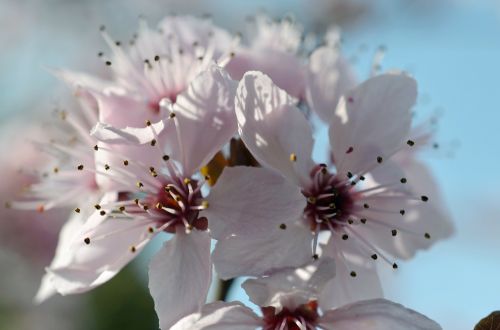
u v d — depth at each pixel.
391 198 0.13
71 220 0.14
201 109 0.13
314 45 0.15
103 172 0.13
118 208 0.13
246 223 0.12
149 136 0.12
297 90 0.14
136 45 0.14
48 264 0.20
